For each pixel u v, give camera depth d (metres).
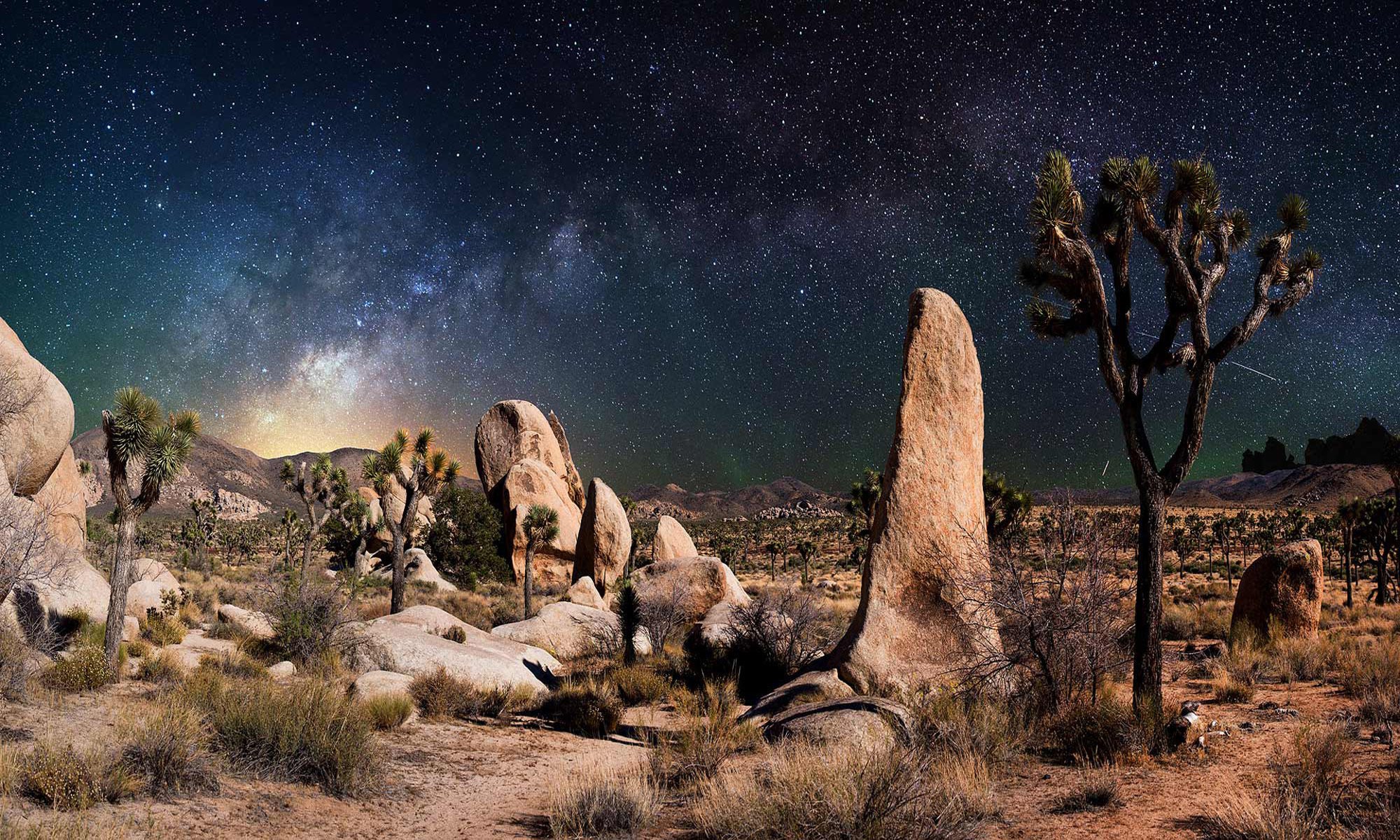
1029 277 11.90
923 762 7.71
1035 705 10.69
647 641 20.92
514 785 9.29
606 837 7.00
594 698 13.61
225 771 7.96
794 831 6.04
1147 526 10.22
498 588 43.16
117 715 9.27
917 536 12.65
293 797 7.73
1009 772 8.64
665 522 36.88
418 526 45.91
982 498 13.22
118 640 12.02
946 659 12.01
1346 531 38.75
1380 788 7.19
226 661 14.82
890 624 12.32
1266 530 90.38
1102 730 9.37
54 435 17.00
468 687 13.76
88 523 35.81
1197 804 7.24
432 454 24.52
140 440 12.14
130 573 12.27
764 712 11.75
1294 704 12.30
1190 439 10.28
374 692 12.95
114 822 6.13
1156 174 10.27
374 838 7.08
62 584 13.86
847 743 8.62
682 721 12.45
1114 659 11.07
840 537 119.25
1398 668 13.75
